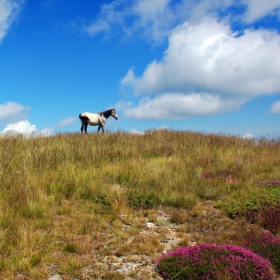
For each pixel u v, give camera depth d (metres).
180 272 4.11
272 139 15.76
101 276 4.17
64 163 9.18
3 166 8.01
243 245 5.00
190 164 10.49
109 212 6.61
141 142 13.22
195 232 5.84
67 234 5.37
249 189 7.65
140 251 4.94
